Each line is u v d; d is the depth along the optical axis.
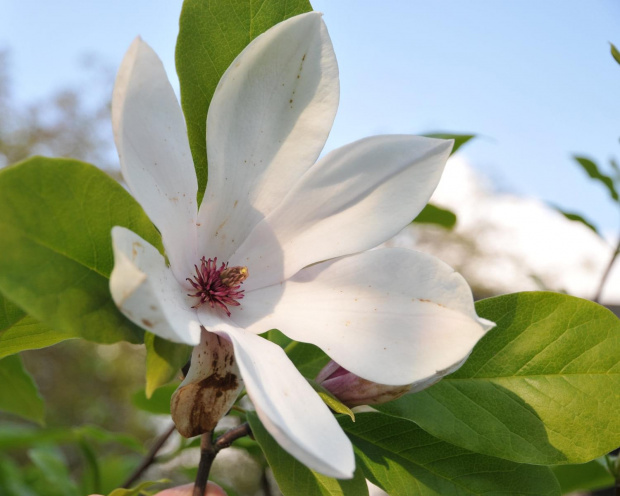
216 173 0.29
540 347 0.31
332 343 0.27
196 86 0.31
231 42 0.32
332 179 0.29
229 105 0.28
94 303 0.24
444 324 0.26
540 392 0.31
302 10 0.32
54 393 1.85
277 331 0.37
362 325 0.27
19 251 0.23
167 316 0.23
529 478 0.31
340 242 0.29
